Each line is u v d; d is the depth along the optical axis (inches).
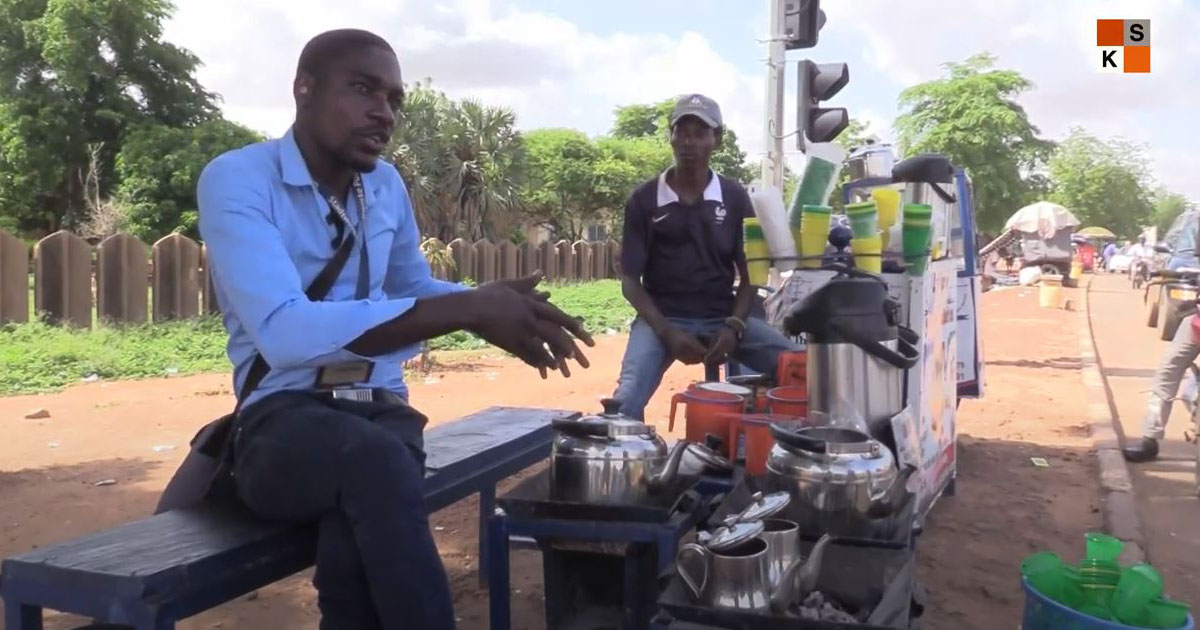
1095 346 492.7
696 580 84.0
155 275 487.5
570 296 758.5
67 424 276.2
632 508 100.0
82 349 388.8
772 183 318.0
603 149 1754.4
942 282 172.4
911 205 147.6
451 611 83.0
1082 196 2874.0
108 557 80.4
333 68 94.0
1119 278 1497.3
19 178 1080.8
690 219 173.8
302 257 95.1
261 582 87.1
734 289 181.5
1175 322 308.3
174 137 980.6
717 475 123.2
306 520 86.5
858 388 114.0
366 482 81.7
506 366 410.3
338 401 94.0
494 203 1139.3
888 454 99.8
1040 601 100.3
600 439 104.0
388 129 97.2
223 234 88.7
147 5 1096.2
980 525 180.2
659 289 178.4
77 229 1021.2
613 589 115.1
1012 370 394.9
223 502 95.3
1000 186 1489.9
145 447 247.4
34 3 1101.1
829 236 147.7
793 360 143.7
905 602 80.0
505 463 127.4
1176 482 222.5
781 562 86.1
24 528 179.3
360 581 83.2
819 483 96.0
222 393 329.1
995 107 1489.9
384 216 103.1
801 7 307.7
